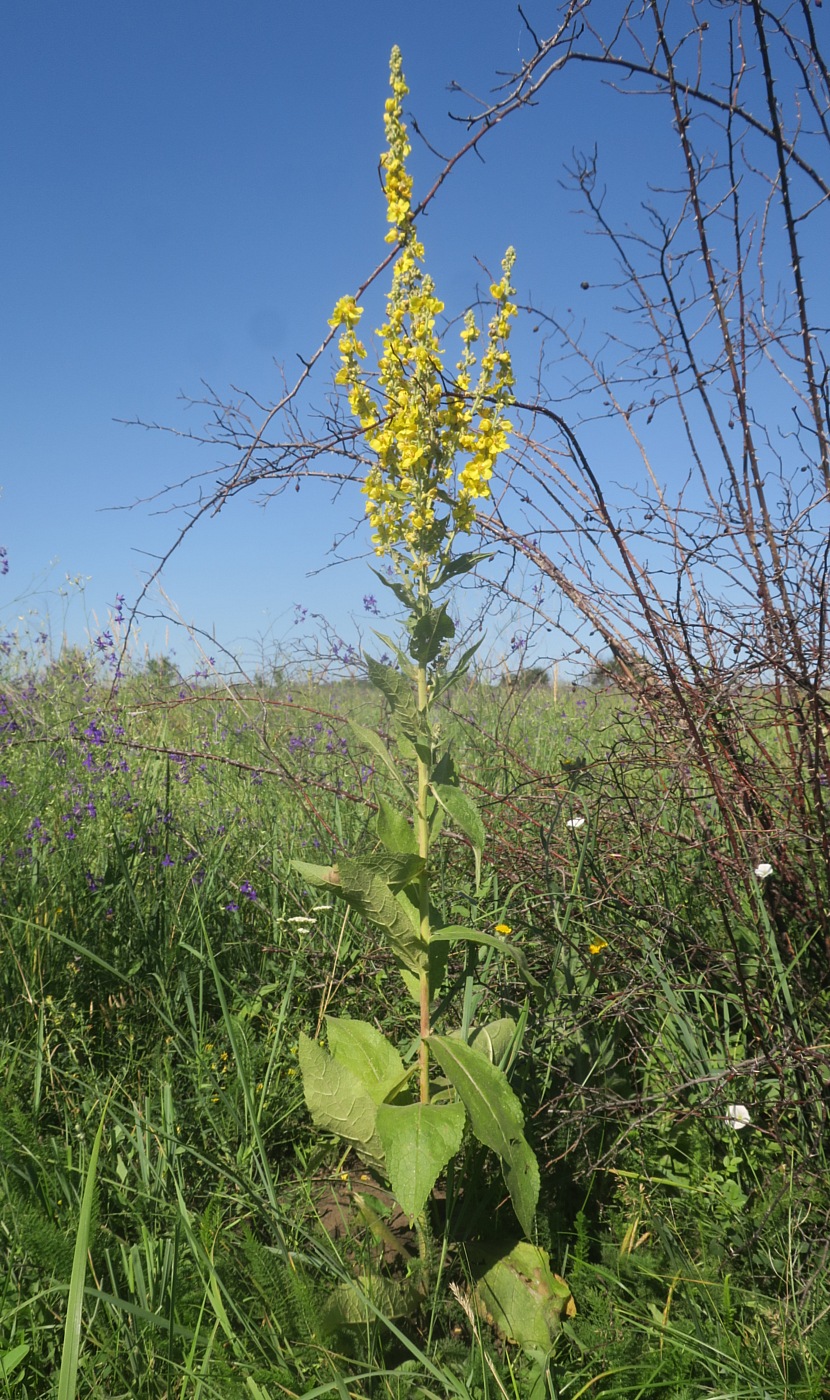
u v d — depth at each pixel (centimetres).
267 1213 198
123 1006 289
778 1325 191
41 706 587
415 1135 187
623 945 281
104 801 421
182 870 365
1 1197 199
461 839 322
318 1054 214
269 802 448
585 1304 202
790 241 258
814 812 266
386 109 203
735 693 266
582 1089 236
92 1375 171
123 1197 210
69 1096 244
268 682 533
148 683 566
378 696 539
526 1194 193
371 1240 217
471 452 211
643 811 308
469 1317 193
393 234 205
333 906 344
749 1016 253
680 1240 219
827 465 264
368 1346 182
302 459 286
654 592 272
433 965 218
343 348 212
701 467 294
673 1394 174
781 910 271
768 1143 237
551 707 602
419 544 211
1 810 421
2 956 291
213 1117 239
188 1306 185
